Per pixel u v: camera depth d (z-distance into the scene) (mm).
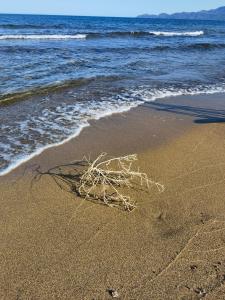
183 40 28734
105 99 8828
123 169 5227
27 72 11375
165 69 13555
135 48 20234
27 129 6602
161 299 3146
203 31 44125
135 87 10242
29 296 3141
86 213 4238
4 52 15742
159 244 3793
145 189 4762
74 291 3203
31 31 31656
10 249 3637
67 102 8398
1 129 6531
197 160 5668
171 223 4125
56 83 10031
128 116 7633
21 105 7980
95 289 3229
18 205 4324
